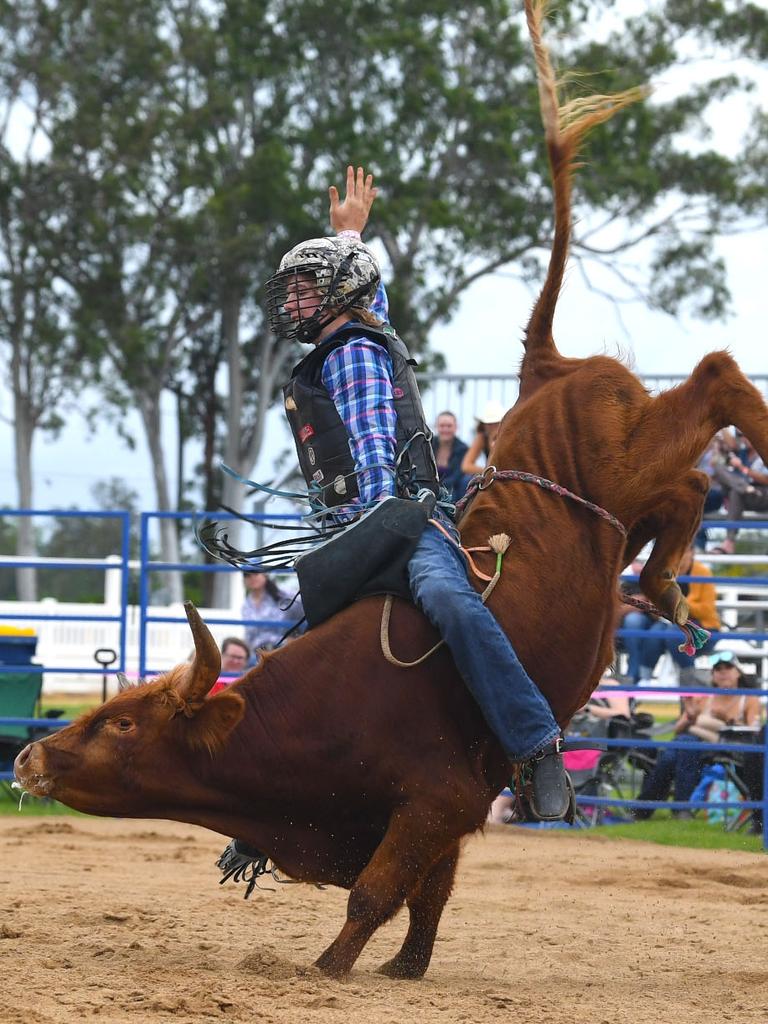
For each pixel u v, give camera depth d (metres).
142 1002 7.34
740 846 17.17
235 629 32.12
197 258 61.84
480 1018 7.43
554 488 9.08
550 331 9.88
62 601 64.44
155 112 61.78
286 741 8.31
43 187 62.22
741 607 19.48
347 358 8.97
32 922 10.34
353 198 10.55
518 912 12.05
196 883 13.20
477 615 8.26
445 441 22.80
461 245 61.47
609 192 60.22
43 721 19.52
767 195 61.72
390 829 8.36
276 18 61.91
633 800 18.67
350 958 8.31
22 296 64.69
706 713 19.09
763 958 9.95
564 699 8.83
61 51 63.59
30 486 67.44
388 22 62.16
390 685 8.34
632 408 9.41
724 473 23.78
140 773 8.26
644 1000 8.35
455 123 61.34
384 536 8.57
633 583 18.83
